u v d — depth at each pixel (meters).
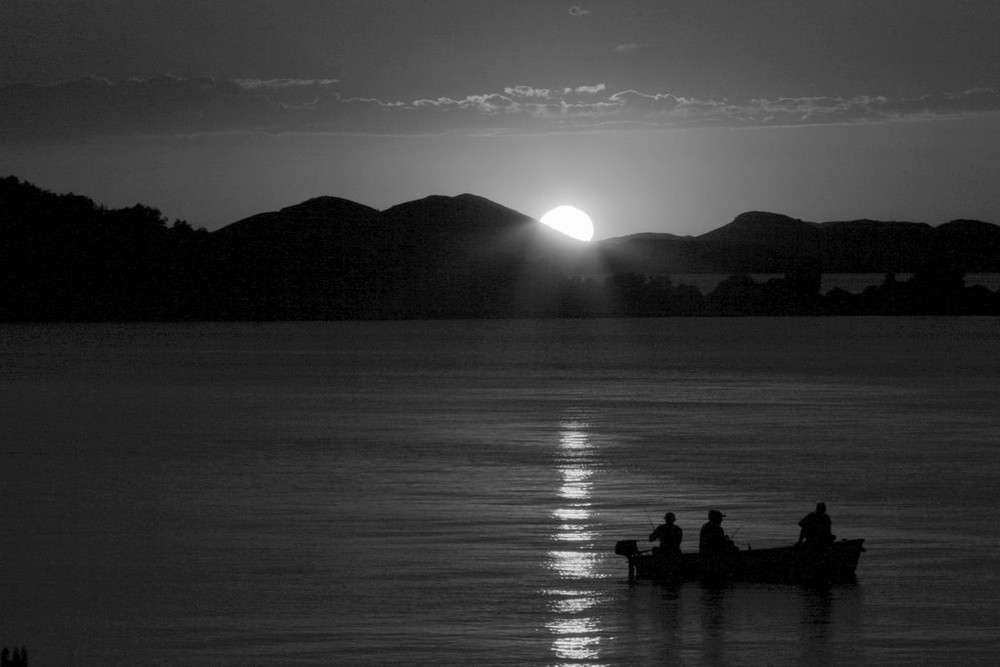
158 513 56.66
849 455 78.75
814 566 44.22
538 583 43.91
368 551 48.62
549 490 63.22
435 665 35.28
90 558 47.34
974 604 41.25
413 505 58.78
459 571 45.47
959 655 36.28
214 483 65.94
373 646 36.91
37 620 39.34
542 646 37.00
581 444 84.75
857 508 58.19
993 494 62.38
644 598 42.22
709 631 38.53
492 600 41.69
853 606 41.19
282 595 42.22
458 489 63.62
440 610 40.47
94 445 84.50
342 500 60.16
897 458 77.44
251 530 52.62
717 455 78.69
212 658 35.84
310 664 35.34
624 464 73.62
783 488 64.06
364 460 75.75
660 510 57.53
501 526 53.47
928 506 58.78
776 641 37.59
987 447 83.75
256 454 79.12
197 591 42.72
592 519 55.19
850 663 35.62
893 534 52.06
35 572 45.28
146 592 42.53
